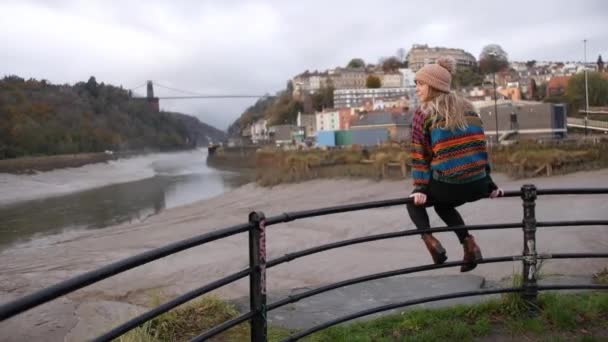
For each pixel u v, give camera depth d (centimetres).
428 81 336
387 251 1142
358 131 6906
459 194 332
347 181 3312
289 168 3709
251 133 18012
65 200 3688
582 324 394
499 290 394
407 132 6919
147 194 3966
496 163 3036
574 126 6259
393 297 565
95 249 1656
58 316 652
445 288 599
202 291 256
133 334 436
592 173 2620
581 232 1099
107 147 10988
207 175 6134
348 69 17675
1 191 4312
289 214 302
